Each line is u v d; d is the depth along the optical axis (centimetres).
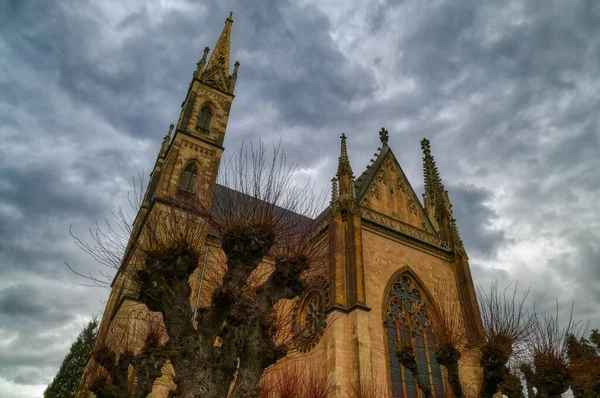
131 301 3381
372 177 4691
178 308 1717
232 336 1673
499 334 2458
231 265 1853
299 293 2005
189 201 2317
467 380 3525
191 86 5522
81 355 6462
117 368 2395
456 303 4112
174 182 4469
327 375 2977
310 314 3672
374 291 3606
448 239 4597
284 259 2042
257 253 1886
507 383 2722
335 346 3044
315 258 2262
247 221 1941
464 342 3644
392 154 5134
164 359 2427
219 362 1586
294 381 2622
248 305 1805
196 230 2011
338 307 3238
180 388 1561
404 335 3578
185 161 4712
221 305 1670
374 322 3431
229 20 6669
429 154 5638
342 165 4188
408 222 4675
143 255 1969
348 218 3788
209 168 4800
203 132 5078
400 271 3909
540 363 2561
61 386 6172
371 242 3891
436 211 4972
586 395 2931
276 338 1988
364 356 2986
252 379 1623
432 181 5400
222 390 1542
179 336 1639
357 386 2848
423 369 3484
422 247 4275
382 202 4600
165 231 1986
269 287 1931
